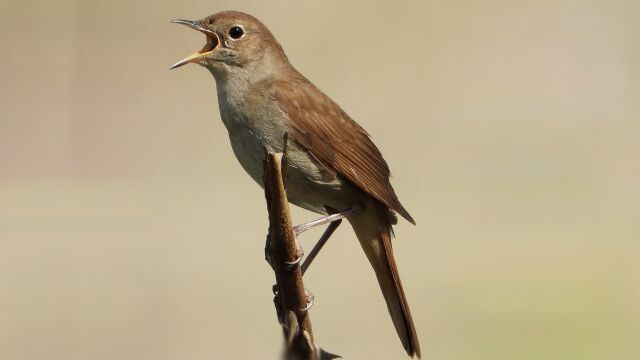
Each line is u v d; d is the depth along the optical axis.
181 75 16.50
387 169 7.20
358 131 7.11
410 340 6.84
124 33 17.25
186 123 15.85
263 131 6.98
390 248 6.98
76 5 17.42
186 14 17.39
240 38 7.13
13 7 17.50
